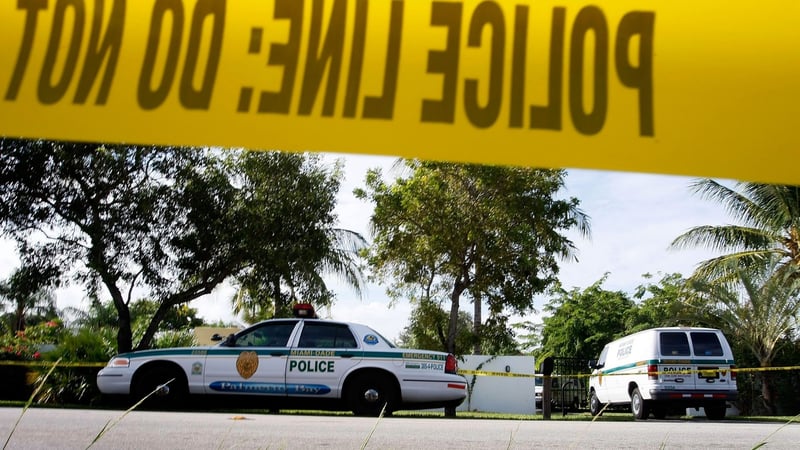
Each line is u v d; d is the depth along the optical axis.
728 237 18.38
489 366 19.92
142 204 14.63
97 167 14.41
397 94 1.60
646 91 1.59
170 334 17.72
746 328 19.08
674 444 4.85
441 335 17.31
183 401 9.60
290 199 16.05
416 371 9.65
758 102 1.57
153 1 1.64
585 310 31.70
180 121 1.59
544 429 5.84
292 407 9.74
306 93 1.60
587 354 30.97
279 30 1.63
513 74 1.61
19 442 3.98
